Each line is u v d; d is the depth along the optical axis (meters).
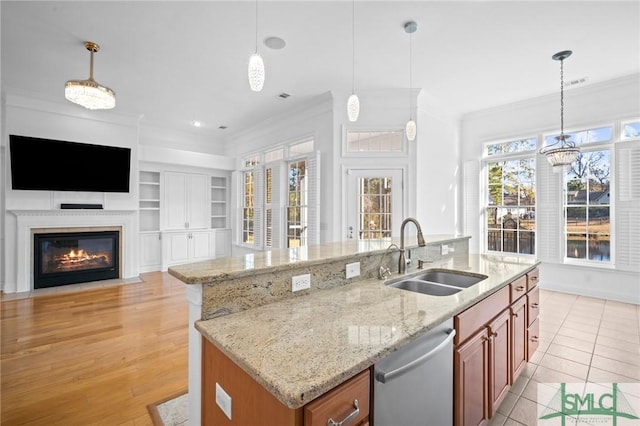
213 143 7.15
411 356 1.13
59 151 4.64
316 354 0.95
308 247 2.21
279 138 5.62
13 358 2.57
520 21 2.82
